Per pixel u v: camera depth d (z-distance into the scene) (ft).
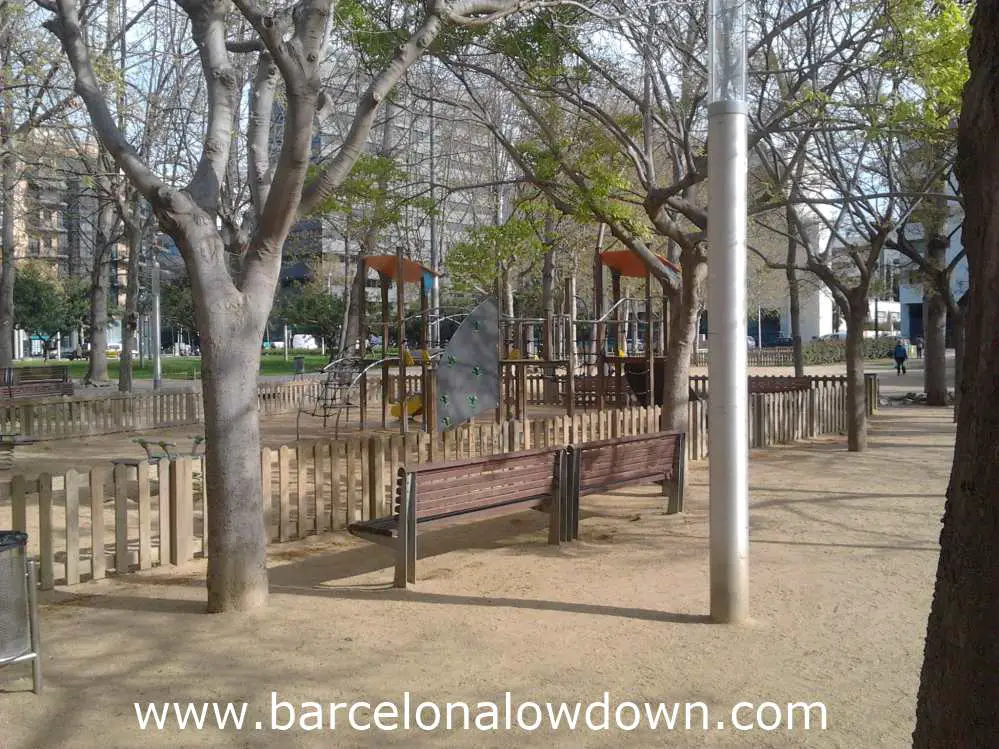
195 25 22.97
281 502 29.45
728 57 19.98
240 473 21.26
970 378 8.41
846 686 16.44
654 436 31.71
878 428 62.80
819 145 52.54
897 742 14.17
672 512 32.91
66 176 79.61
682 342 39.19
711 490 20.18
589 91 49.67
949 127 38.37
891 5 36.91
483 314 60.64
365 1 36.52
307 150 20.49
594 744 14.20
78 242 206.18
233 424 21.21
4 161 60.90
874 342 199.62
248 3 19.44
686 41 44.34
